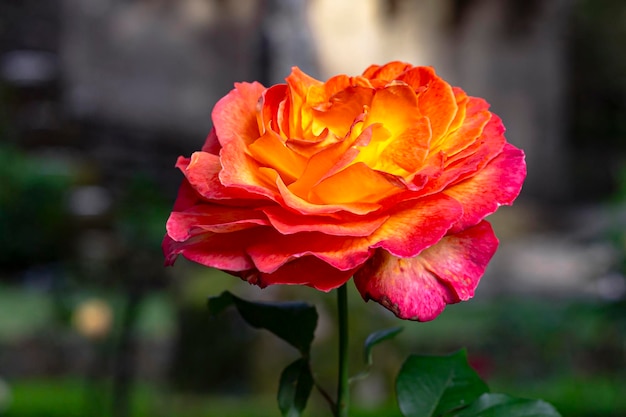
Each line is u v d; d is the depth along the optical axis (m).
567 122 21.50
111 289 4.40
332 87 1.15
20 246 12.55
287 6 6.11
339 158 1.03
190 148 18.28
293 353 5.98
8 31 19.08
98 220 9.19
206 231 1.10
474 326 8.35
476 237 1.09
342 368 1.23
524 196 19.53
